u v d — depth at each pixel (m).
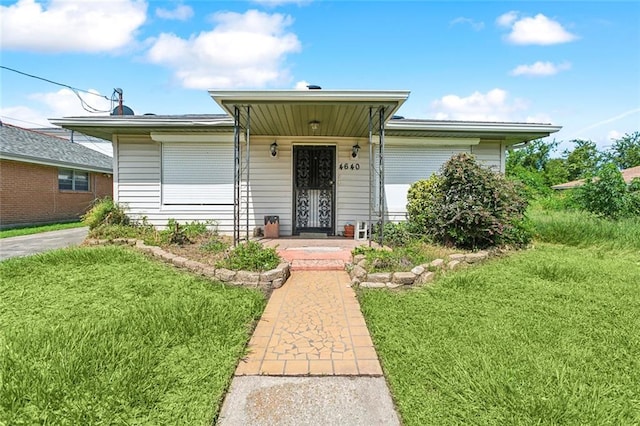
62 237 8.64
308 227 7.94
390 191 7.96
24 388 1.94
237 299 3.57
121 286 3.88
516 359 2.30
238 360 2.42
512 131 7.39
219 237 6.97
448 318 3.04
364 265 4.50
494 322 2.94
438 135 7.68
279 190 7.80
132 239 6.28
